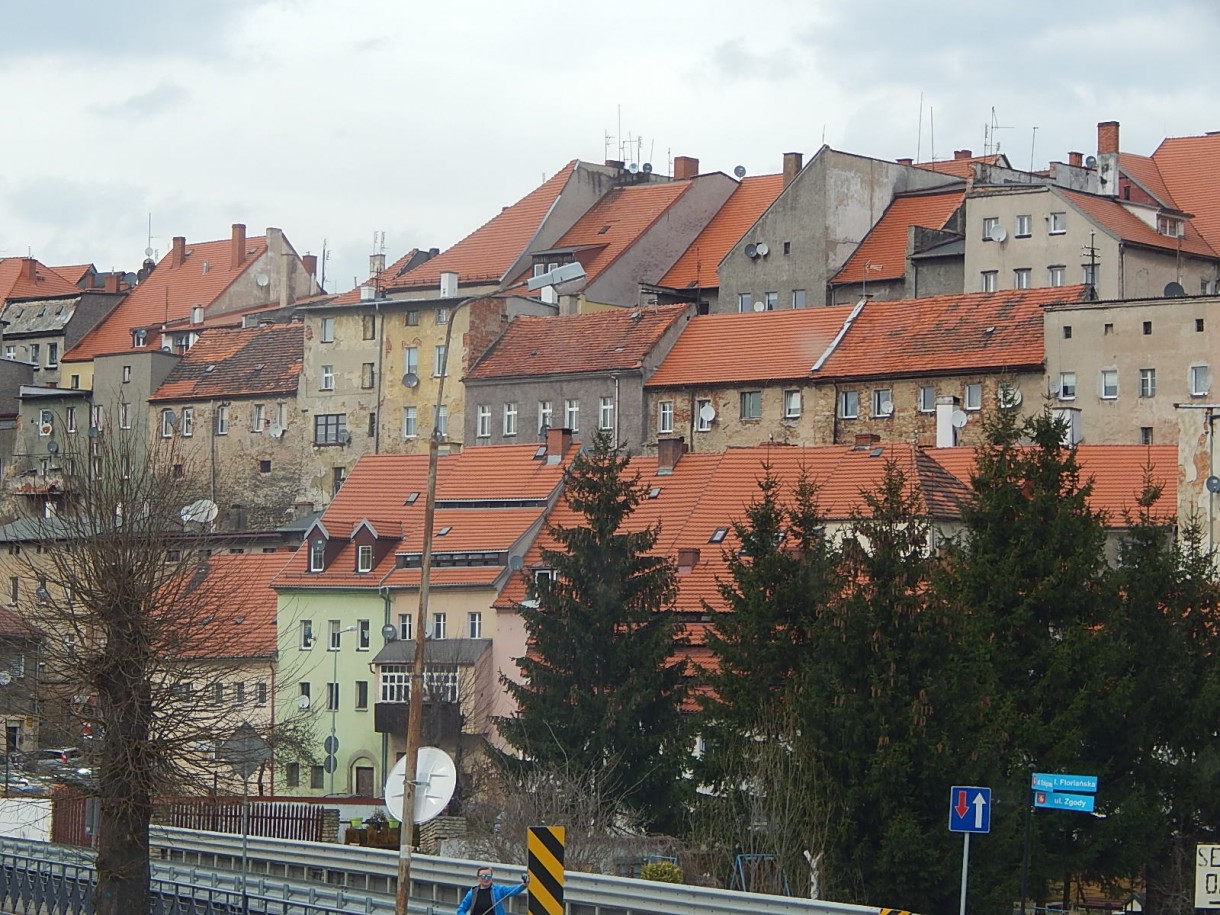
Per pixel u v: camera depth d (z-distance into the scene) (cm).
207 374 16750
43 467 17538
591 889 5669
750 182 16812
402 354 15438
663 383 13788
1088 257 13950
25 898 6438
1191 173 16012
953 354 12875
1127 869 6594
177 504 7012
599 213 16762
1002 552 6919
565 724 8419
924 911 6366
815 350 13450
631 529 11269
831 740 6569
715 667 9900
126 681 6175
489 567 11544
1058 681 6675
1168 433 12200
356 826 8194
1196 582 7156
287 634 11981
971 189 14488
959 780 6372
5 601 13575
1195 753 6975
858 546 6875
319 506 15800
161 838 7394
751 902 5253
